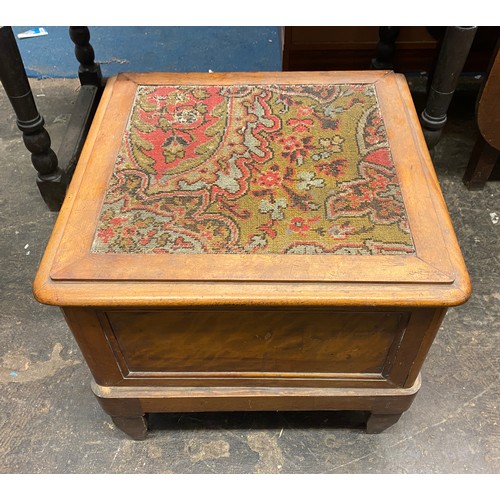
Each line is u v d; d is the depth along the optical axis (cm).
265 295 82
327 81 119
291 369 100
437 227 90
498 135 150
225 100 115
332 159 101
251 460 116
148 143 105
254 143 105
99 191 96
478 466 115
